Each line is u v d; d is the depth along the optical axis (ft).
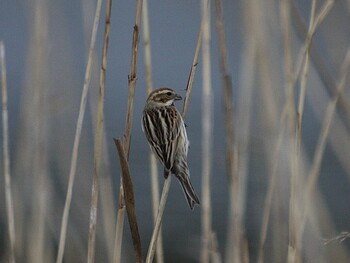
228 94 27.68
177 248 46.55
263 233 30.78
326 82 30.50
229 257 31.42
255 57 33.04
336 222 47.06
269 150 33.40
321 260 33.86
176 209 51.37
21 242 36.55
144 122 33.12
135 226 27.50
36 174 35.47
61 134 41.22
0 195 44.50
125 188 27.22
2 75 31.89
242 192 32.60
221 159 55.36
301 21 30.17
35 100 35.78
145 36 32.09
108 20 28.17
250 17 32.96
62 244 30.68
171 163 31.42
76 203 40.24
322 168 54.70
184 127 32.78
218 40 27.45
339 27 34.40
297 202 29.35
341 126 33.81
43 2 35.88
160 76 72.33
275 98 33.17
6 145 31.73
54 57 39.04
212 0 39.70
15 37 77.77
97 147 28.91
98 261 37.96
